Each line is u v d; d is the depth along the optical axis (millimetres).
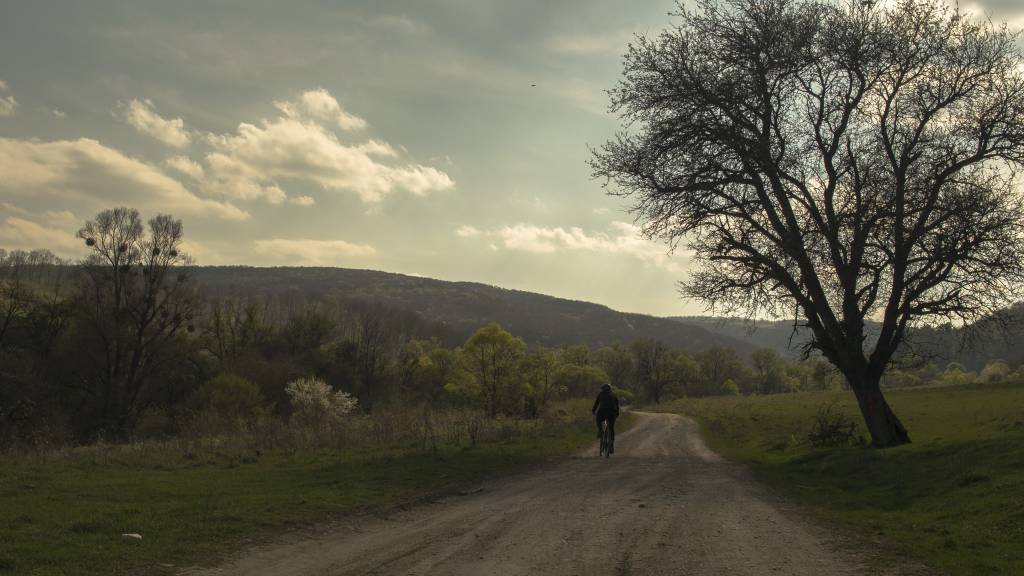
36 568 7066
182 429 26734
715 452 26609
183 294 46312
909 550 8742
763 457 24500
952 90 22391
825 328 23578
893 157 22641
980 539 9328
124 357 44781
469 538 9250
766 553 8438
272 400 56062
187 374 50219
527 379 62156
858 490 15133
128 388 44750
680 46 23734
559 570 7445
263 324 70062
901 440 22703
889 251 22172
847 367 23000
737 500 13273
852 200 22469
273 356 66312
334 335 76125
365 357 74562
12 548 7785
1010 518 10312
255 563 7828
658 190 23641
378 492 13344
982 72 22125
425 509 11844
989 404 42938
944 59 22391
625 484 15500
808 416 46594
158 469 16656
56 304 51094
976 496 12133
